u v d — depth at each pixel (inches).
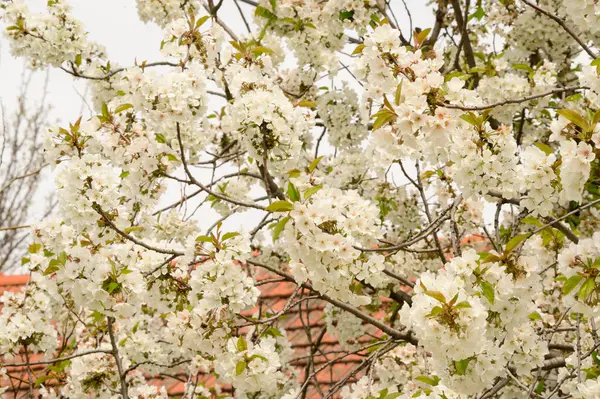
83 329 211.5
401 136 123.8
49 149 153.3
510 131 117.6
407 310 106.6
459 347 99.2
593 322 123.6
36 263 178.2
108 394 179.3
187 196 176.6
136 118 166.6
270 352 127.9
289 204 118.6
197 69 146.8
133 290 138.8
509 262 115.0
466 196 120.2
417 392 123.3
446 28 235.6
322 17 208.8
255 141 140.6
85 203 138.0
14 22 193.2
